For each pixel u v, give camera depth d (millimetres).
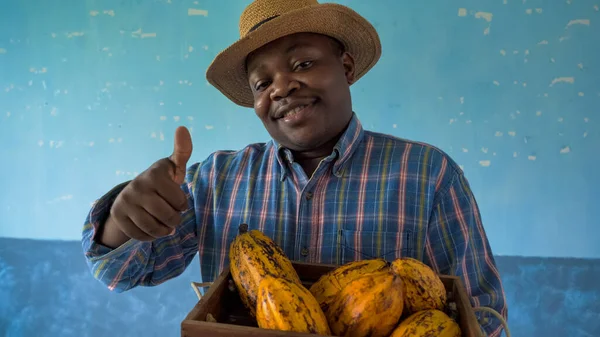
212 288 496
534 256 1504
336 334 453
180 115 1595
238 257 530
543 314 1507
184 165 540
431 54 1487
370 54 808
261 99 668
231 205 750
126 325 1675
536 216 1495
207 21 1558
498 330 653
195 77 1578
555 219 1488
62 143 1633
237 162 784
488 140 1489
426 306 490
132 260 669
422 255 681
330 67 665
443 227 692
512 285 1515
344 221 700
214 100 1581
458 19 1468
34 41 1609
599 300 1483
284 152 734
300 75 645
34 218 1663
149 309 1666
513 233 1508
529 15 1440
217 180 771
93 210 603
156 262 721
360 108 1528
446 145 1507
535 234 1501
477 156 1499
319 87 644
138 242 614
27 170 1647
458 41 1474
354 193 709
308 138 655
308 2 707
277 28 641
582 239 1482
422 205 691
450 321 450
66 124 1626
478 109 1484
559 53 1438
